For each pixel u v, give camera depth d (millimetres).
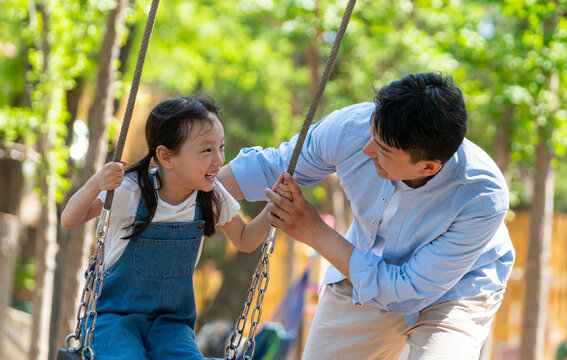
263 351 9711
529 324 9617
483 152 3713
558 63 8570
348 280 4223
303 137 3535
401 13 10383
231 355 3539
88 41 8180
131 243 3539
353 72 12930
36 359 7715
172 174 3555
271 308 17922
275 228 3656
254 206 18188
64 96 8117
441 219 3646
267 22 14070
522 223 17781
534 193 9625
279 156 4105
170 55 14430
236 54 14109
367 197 3822
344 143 3795
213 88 17312
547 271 9664
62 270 9516
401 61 13875
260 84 15047
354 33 10758
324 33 10820
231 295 17922
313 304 11336
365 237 4012
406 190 3650
